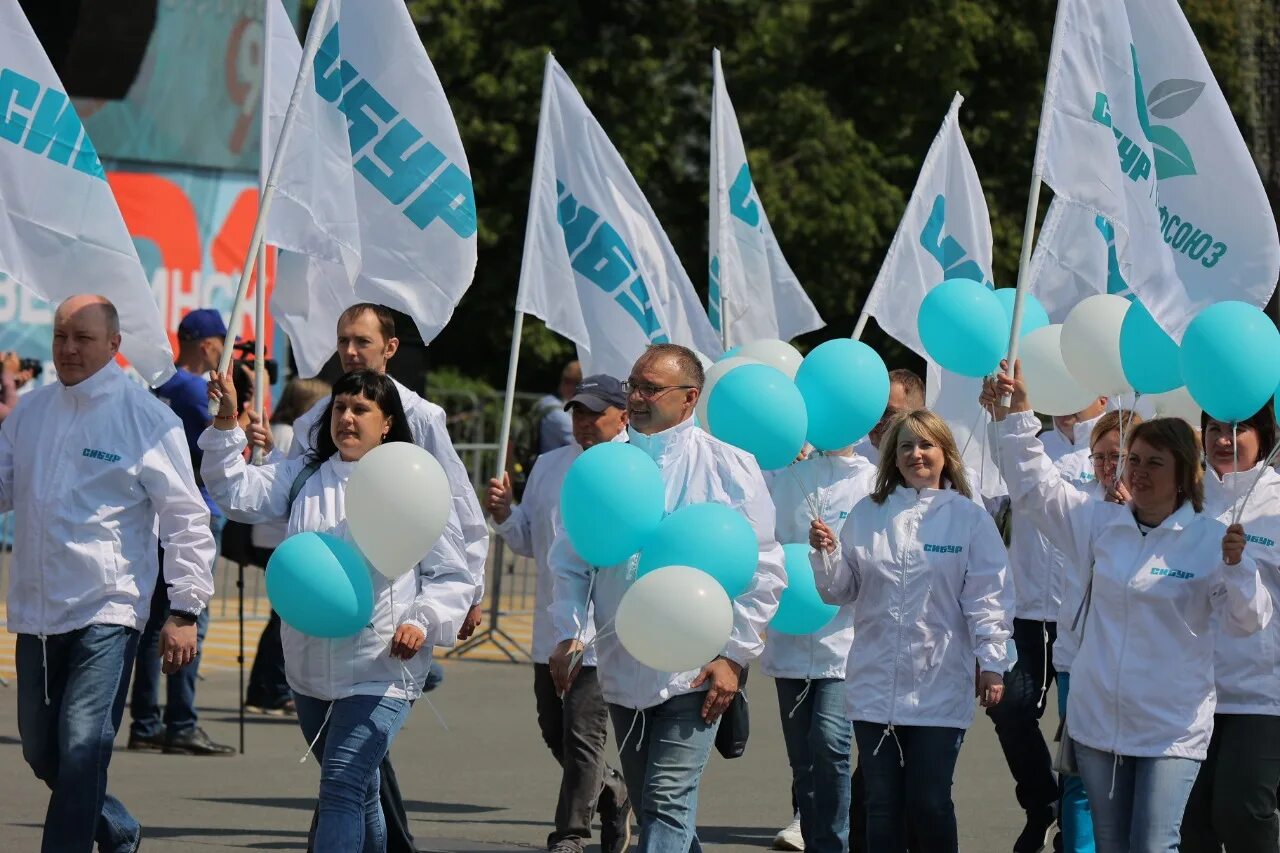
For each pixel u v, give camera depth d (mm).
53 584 19453
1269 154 50250
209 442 19703
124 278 20953
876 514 21000
